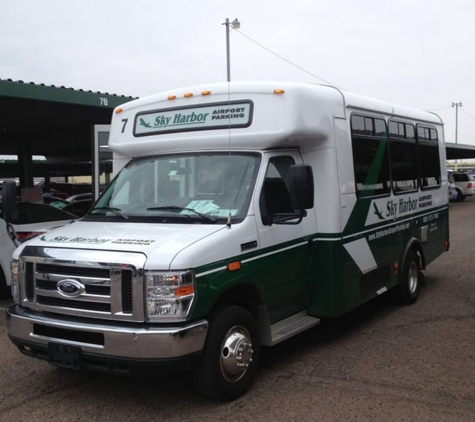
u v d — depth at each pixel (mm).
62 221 8852
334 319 7277
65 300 4434
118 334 4102
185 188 5336
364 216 6434
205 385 4453
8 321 4730
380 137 6957
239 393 4707
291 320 5637
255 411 4445
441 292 8672
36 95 11406
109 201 5613
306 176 4762
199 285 4230
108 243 4430
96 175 9703
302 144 5773
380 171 6930
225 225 4707
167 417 4395
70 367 4359
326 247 5805
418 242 8086
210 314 4523
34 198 13664
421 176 8359
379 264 6863
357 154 6324
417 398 4633
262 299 4988
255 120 5277
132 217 5195
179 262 4121
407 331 6633
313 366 5477
